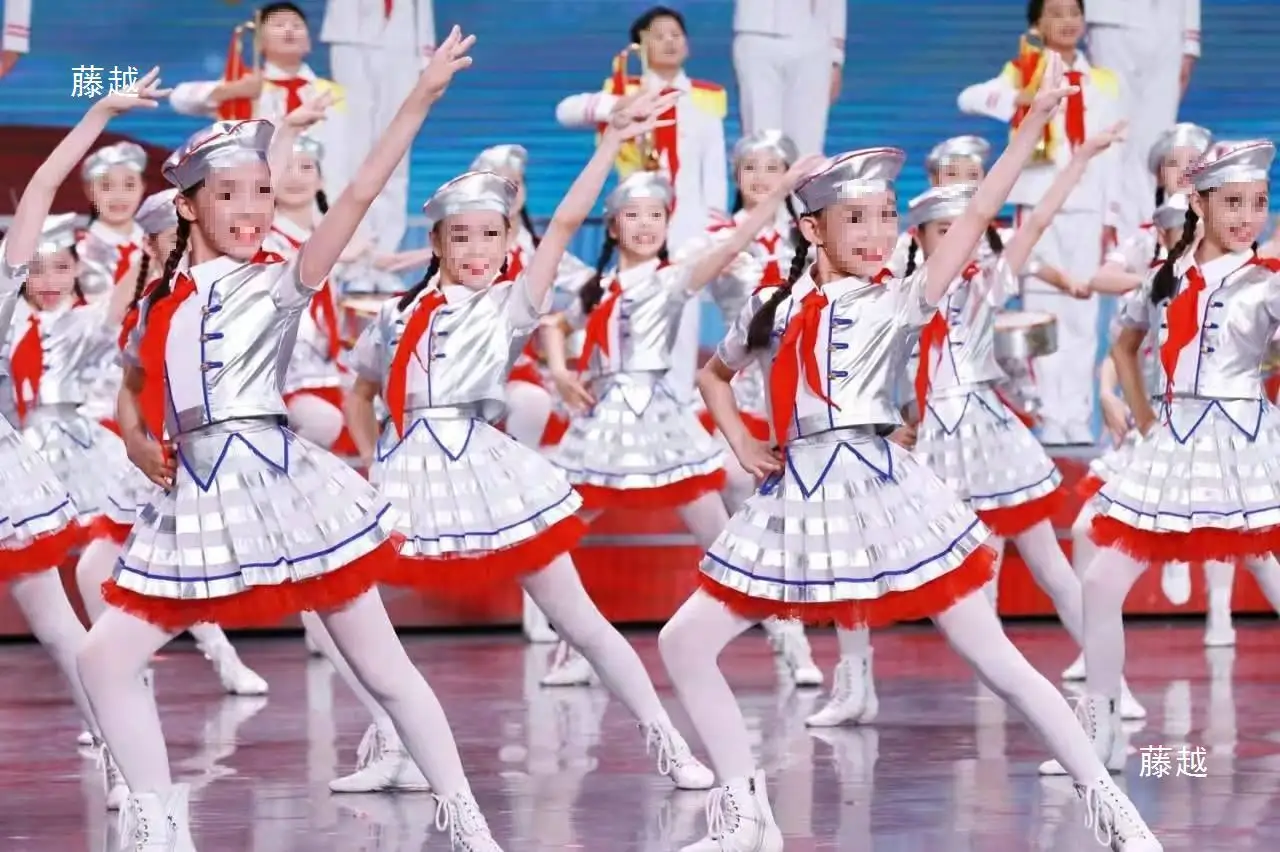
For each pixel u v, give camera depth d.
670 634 11.45
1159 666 20.25
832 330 11.36
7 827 12.73
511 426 21.97
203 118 27.22
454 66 10.33
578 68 28.00
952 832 12.18
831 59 26.95
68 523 13.91
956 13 28.50
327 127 25.09
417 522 13.70
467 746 15.66
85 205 26.55
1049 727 11.22
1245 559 14.27
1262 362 14.22
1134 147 26.45
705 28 28.33
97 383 21.17
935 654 21.28
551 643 22.80
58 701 18.66
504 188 14.20
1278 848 11.62
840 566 11.13
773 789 13.71
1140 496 13.88
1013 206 26.05
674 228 25.44
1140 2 26.30
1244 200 13.96
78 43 26.97
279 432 10.81
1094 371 25.78
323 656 21.95
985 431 16.83
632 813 12.91
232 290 10.77
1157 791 13.45
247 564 10.52
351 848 11.94
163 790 10.66
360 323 22.19
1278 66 28.50
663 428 18.62
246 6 27.42
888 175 11.61
